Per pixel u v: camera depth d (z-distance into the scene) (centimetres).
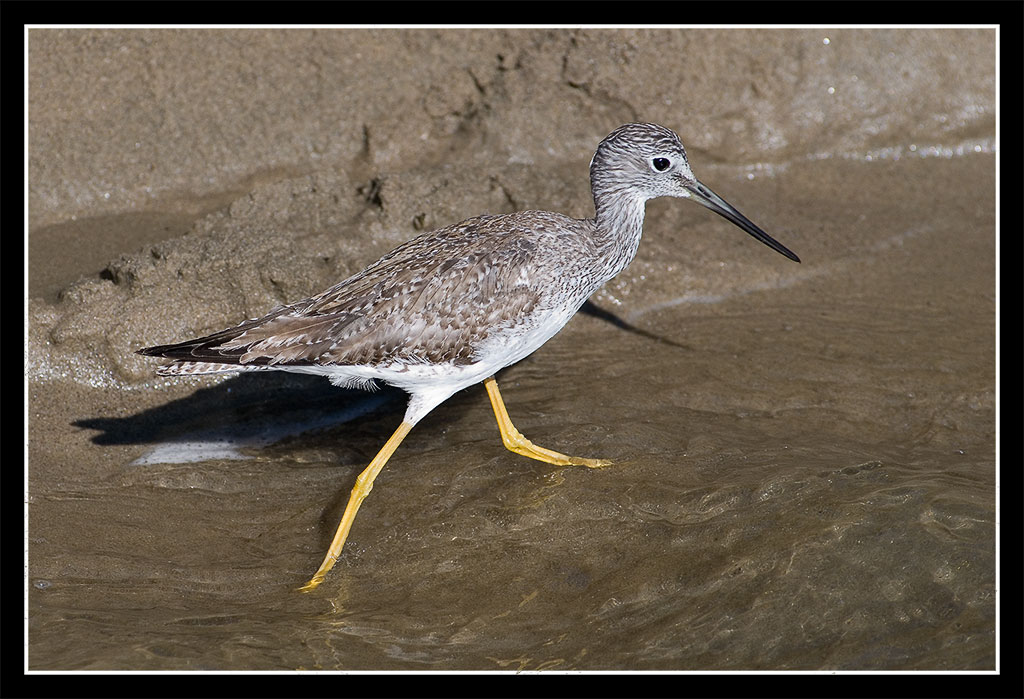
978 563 938
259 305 1247
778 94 1662
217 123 1510
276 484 1097
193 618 919
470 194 1388
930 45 1694
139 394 1219
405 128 1550
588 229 1071
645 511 1028
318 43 1558
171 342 1223
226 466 1120
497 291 987
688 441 1128
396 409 1228
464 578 970
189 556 994
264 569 984
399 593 956
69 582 954
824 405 1191
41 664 850
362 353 968
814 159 1680
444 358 984
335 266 1291
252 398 1241
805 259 1455
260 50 1543
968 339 1302
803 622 897
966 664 849
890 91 1686
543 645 889
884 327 1328
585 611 924
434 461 1122
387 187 1371
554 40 1600
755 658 864
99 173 1459
